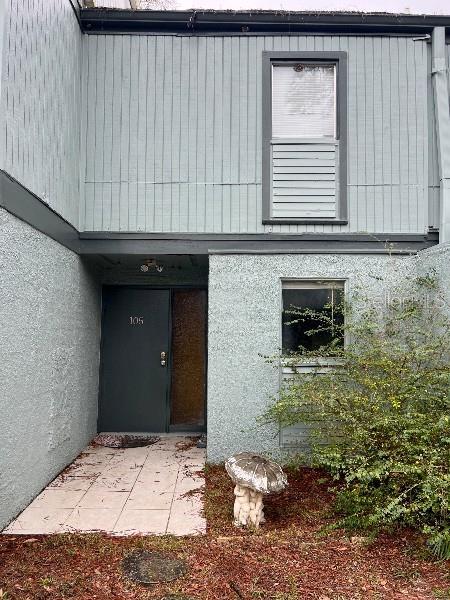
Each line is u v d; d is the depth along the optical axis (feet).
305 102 20.33
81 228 19.74
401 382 14.61
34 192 14.74
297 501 15.24
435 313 17.60
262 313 19.01
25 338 14.29
